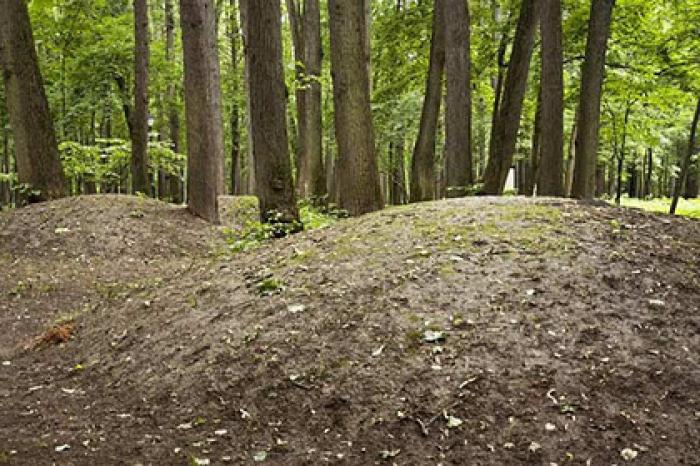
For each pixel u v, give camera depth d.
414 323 4.30
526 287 4.55
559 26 9.91
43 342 5.96
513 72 11.12
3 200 29.36
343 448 3.37
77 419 4.03
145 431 3.75
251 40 7.96
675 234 5.55
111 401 4.32
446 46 10.98
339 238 6.14
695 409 3.41
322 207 13.08
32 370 5.27
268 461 3.29
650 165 31.75
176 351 4.77
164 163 18.48
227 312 5.11
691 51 13.27
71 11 16.98
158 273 9.25
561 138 10.08
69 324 6.35
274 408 3.82
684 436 3.22
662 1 12.77
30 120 11.80
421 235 5.66
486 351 3.95
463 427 3.40
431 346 4.05
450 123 11.02
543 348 3.93
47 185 12.05
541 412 3.44
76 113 18.31
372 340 4.22
